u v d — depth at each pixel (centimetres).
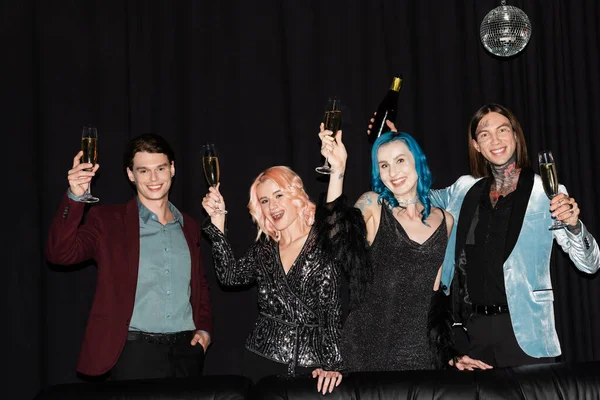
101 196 335
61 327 334
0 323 329
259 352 236
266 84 349
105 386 213
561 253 361
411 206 246
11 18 334
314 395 207
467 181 290
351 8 353
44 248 334
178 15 347
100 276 264
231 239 343
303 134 345
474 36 361
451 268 275
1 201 330
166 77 343
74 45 338
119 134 338
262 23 350
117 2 341
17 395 329
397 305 243
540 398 210
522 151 279
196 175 342
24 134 333
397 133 249
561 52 366
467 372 217
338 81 350
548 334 267
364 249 237
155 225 275
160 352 264
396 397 208
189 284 280
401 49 355
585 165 364
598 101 366
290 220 238
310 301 233
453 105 358
